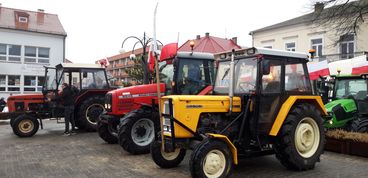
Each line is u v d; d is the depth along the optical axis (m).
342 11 16.89
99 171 5.96
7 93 27.70
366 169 5.96
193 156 4.92
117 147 8.30
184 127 5.28
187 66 7.85
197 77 7.93
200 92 7.90
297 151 5.80
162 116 5.53
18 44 28.20
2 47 27.69
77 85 11.09
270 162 6.54
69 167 6.29
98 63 11.70
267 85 5.73
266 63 5.67
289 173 5.73
